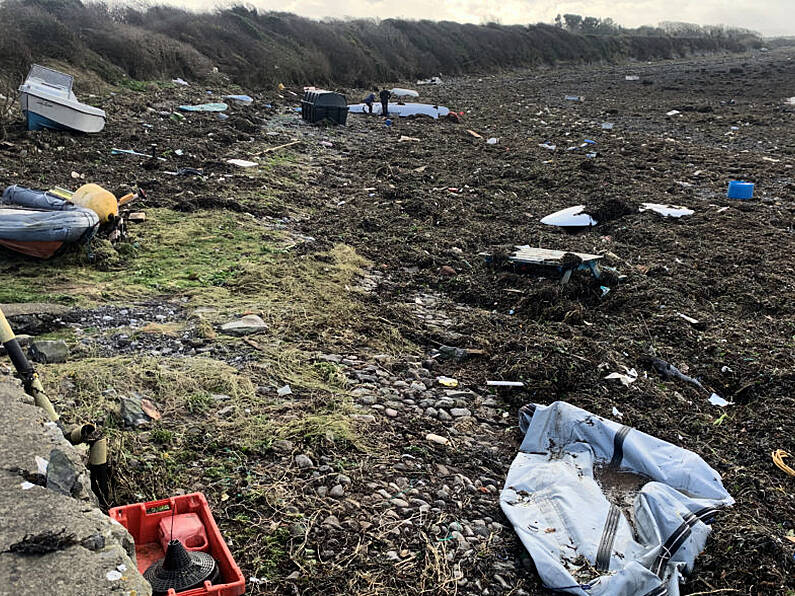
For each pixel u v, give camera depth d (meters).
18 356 4.19
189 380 6.04
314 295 8.64
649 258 11.33
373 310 8.47
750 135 23.61
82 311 7.52
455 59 44.97
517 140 22.30
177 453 5.07
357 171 16.92
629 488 5.27
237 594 3.46
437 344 7.81
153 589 3.36
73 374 5.92
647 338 8.17
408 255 10.80
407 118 25.75
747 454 5.84
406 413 6.13
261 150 17.91
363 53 38.66
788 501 5.22
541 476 5.18
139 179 13.62
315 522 4.54
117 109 19.78
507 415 6.37
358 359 7.13
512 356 7.25
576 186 16.14
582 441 5.67
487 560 4.42
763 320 9.04
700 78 42.66
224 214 11.93
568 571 4.31
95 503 3.53
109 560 2.85
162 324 7.41
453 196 14.89
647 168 18.19
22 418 3.75
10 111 17.17
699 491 5.24
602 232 13.11
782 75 42.91
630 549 4.50
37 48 22.78
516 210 14.21
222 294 8.40
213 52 30.33
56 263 8.84
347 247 10.87
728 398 7.07
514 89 37.75
